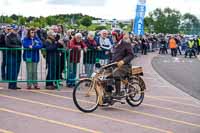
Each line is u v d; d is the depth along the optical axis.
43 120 8.21
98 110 9.44
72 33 17.27
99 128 7.77
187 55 38.97
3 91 11.30
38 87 12.18
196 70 22.69
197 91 13.87
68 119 8.39
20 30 16.06
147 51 40.16
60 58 12.13
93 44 12.98
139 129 7.84
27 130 7.40
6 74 11.61
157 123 8.44
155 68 22.72
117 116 8.91
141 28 31.50
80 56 12.54
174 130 7.91
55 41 11.98
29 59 11.66
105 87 9.41
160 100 11.34
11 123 7.87
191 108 10.38
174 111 9.84
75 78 12.55
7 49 11.47
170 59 32.19
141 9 31.11
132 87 9.95
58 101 10.27
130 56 9.70
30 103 9.84
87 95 9.16
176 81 16.64
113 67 9.60
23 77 13.27
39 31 15.84
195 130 8.00
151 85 14.70
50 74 11.98
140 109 9.81
